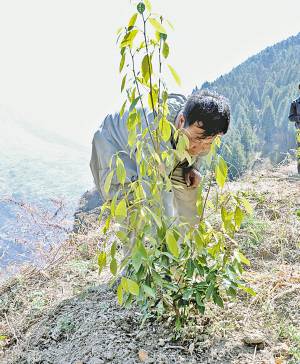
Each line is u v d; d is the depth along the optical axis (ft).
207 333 6.88
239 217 6.12
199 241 6.03
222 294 7.79
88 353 6.88
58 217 11.78
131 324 7.43
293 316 7.12
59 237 11.40
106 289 8.89
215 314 7.29
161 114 5.70
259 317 7.17
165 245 6.51
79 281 9.64
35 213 11.37
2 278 10.30
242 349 6.47
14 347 7.84
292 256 9.43
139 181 5.64
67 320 7.99
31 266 10.61
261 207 12.85
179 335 6.85
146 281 6.32
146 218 5.57
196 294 6.43
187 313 7.02
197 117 6.02
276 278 8.29
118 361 6.54
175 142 6.49
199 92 6.40
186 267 6.59
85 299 8.66
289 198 13.38
